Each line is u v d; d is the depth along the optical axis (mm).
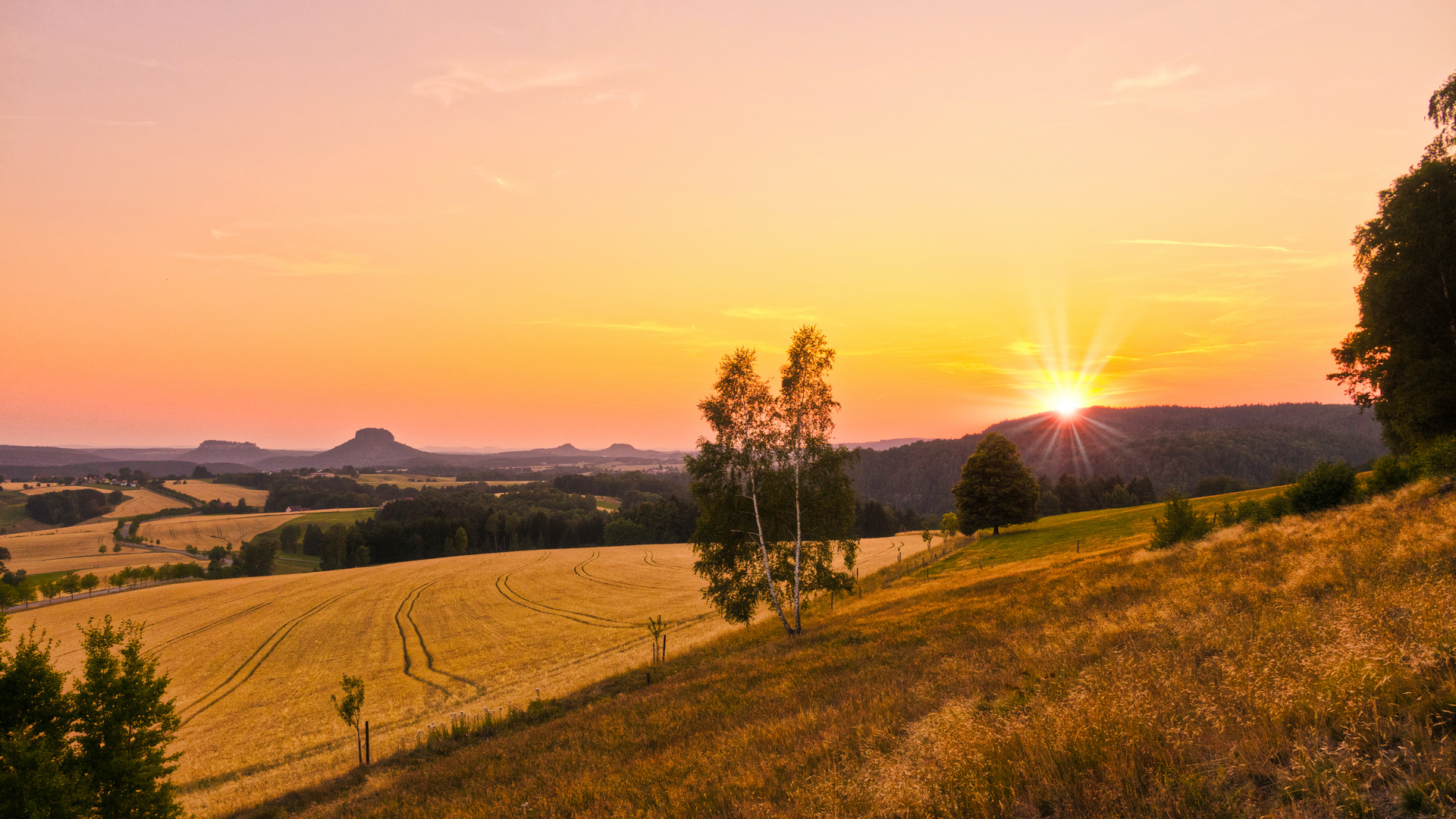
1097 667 9891
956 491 71688
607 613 57250
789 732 12141
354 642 52406
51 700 16031
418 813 13883
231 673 46000
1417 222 30562
